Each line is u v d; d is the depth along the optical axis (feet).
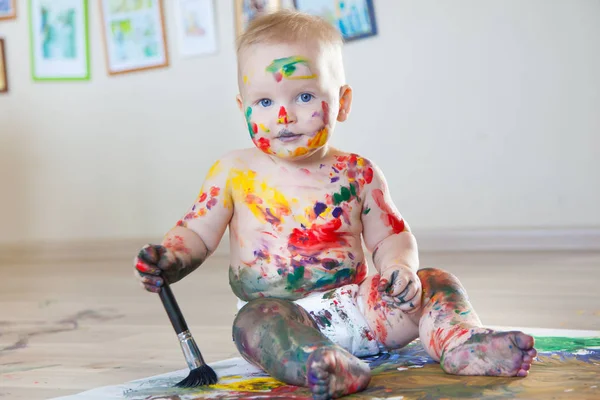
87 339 5.56
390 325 4.08
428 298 3.96
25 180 13.39
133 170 13.05
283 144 4.09
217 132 12.65
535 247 11.03
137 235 13.09
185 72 12.71
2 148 13.42
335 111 4.21
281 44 4.08
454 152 11.48
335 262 4.20
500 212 11.32
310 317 4.03
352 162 4.37
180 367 4.50
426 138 11.58
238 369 4.19
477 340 3.61
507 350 3.54
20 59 13.33
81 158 13.23
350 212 4.28
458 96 11.41
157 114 12.89
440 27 11.42
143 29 12.80
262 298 3.94
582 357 4.02
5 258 13.34
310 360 3.34
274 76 4.05
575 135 10.98
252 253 4.24
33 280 9.79
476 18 11.26
